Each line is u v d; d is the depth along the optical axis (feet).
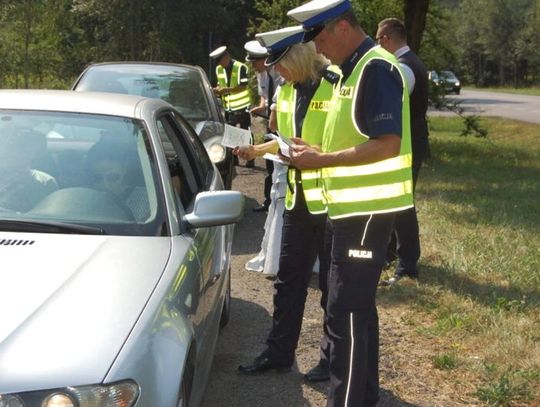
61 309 9.87
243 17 134.10
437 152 63.52
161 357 9.98
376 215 12.66
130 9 123.54
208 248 14.15
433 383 16.05
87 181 13.34
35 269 10.80
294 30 15.19
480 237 28.32
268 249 22.39
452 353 17.46
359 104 12.56
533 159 62.18
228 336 18.54
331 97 15.01
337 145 12.89
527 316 19.74
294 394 15.57
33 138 14.05
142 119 14.58
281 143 13.37
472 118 69.00
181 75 31.58
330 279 13.23
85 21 125.59
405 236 22.26
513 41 268.21
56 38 86.53
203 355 12.96
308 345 18.10
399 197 12.70
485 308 20.13
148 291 10.73
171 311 10.78
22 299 10.04
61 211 12.73
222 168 27.40
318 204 15.17
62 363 9.02
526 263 24.57
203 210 13.06
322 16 12.48
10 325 9.51
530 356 17.21
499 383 15.61
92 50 123.44
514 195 40.83
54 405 8.71
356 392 13.07
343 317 12.96
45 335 9.37
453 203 36.65
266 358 16.31
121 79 30.83
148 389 9.48
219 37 130.93
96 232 12.28
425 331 18.71
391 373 16.46
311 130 15.28
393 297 21.22
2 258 11.05
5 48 81.30
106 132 14.20
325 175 13.06
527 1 271.08
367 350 13.35
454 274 23.41
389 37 22.59
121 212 12.81
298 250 15.85
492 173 51.11
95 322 9.74
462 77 284.00
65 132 14.17
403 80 12.59
